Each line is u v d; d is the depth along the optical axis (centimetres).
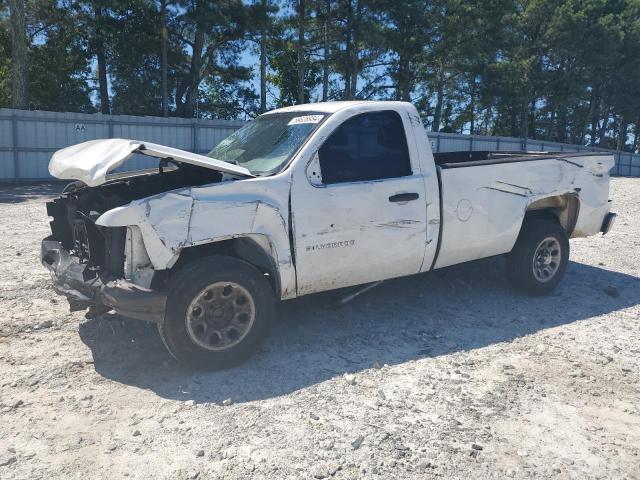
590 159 637
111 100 3744
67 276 436
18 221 1106
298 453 320
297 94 4606
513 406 377
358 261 472
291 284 445
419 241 504
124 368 425
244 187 418
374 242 477
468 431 346
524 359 452
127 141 421
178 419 355
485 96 4675
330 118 471
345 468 307
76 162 419
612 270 748
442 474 304
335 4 3603
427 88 4706
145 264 399
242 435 338
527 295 616
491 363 444
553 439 340
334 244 456
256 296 419
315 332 501
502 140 3750
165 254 392
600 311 576
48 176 2273
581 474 307
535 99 5172
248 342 422
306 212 441
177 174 482
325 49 3656
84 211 459
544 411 372
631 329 525
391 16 3631
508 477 303
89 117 2323
